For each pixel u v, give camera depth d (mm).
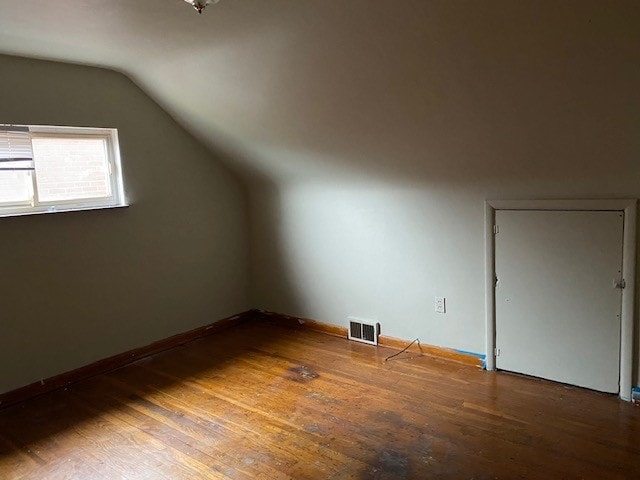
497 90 2379
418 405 2785
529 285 2986
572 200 2756
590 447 2312
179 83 3305
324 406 2832
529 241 2945
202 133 3871
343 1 2135
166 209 3852
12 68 2953
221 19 2369
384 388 3018
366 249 3723
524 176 2854
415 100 2631
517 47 2129
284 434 2561
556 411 2648
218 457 2389
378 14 2168
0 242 2969
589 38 1987
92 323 3439
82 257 3361
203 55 2857
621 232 2641
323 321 4137
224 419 2748
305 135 3318
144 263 3732
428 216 3350
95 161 3471
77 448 2535
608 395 2801
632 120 2271
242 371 3398
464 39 2170
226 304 4391
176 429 2672
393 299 3643
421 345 3541
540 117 2445
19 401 3074
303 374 3289
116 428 2713
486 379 3078
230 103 3291
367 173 3445
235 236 4422
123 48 2818
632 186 2580
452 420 2607
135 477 2271
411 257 3488
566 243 2820
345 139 3186
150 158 3715
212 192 4191
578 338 2859
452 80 2418
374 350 3666
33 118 3057
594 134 2416
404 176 3307
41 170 3191
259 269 4523
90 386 3270
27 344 3119
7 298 3020
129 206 3600
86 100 3307
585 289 2797
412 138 2930
